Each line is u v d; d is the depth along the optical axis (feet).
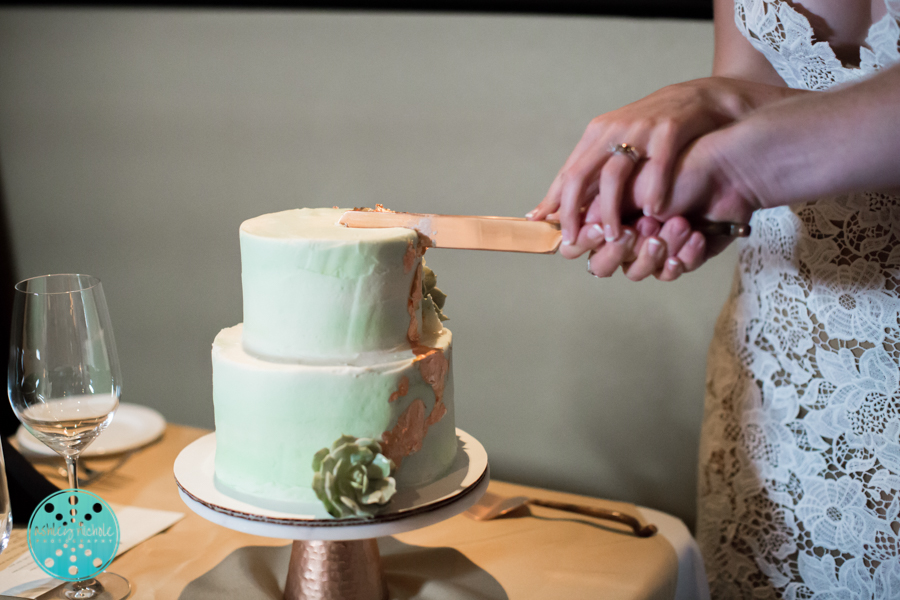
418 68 5.60
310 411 2.50
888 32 2.88
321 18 5.75
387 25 5.60
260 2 5.86
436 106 5.63
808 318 3.34
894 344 3.11
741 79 3.23
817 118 2.31
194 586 2.97
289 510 2.50
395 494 2.61
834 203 3.17
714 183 2.47
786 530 3.56
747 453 3.66
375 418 2.52
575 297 5.59
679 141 2.53
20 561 3.11
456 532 3.52
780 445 3.53
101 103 6.57
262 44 5.96
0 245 7.29
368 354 2.60
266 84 6.03
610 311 5.53
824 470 3.39
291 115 6.03
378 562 2.91
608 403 5.69
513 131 5.49
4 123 6.95
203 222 6.52
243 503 2.56
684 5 4.90
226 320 6.66
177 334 6.86
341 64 5.79
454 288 5.89
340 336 2.58
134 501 3.72
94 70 6.52
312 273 2.51
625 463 5.74
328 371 2.47
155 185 6.59
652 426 5.61
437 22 5.47
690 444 5.52
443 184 5.76
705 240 2.56
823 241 3.23
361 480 2.39
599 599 2.95
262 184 6.26
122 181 6.69
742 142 2.37
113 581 2.96
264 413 2.53
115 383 2.94
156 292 6.84
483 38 5.40
